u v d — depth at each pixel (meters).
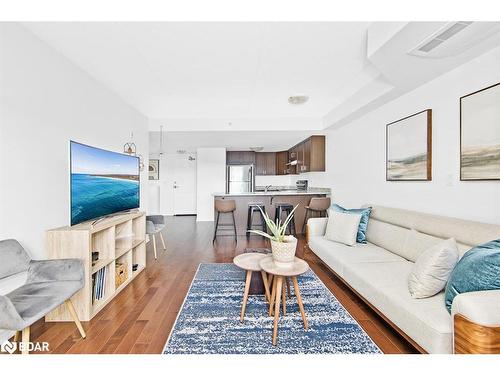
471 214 2.08
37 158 2.18
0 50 1.84
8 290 1.83
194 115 4.82
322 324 1.97
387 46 1.85
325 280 2.88
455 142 2.23
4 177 1.87
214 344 1.74
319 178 5.95
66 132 2.56
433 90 2.47
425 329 1.36
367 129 3.76
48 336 1.85
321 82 3.29
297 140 6.14
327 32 2.16
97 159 2.53
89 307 2.05
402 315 1.55
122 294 2.56
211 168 7.37
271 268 1.96
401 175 2.94
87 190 2.35
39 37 2.19
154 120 4.85
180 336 1.83
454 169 2.24
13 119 1.95
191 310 2.20
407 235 2.50
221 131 4.96
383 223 2.96
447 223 2.11
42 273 1.81
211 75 3.07
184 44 2.36
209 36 2.23
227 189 7.86
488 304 1.11
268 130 4.92
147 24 2.04
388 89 2.81
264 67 2.86
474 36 1.67
